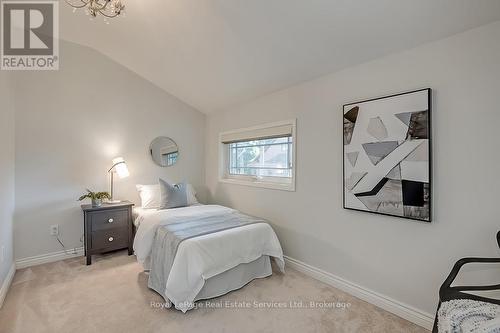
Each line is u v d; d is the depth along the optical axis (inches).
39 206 117.1
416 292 73.9
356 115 86.4
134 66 139.2
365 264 86.0
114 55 134.0
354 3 65.9
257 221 106.7
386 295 80.6
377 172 80.7
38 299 85.1
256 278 101.3
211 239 86.9
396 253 78.1
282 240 117.1
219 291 88.6
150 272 95.7
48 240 119.1
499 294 60.9
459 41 65.2
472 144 63.6
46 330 69.4
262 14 79.1
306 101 105.7
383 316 77.1
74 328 70.4
